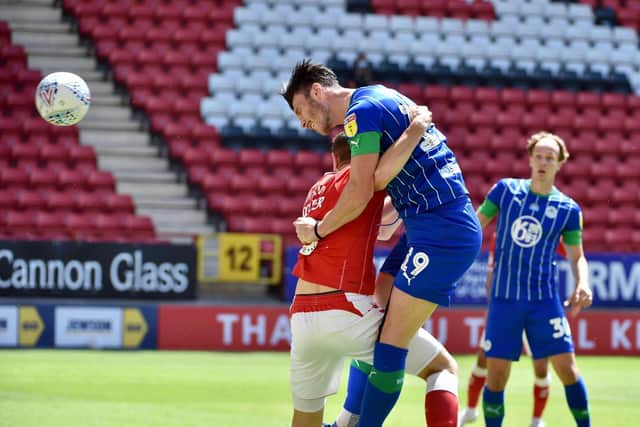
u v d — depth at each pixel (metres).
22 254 46.94
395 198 18.08
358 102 17.56
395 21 75.44
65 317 46.53
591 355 49.94
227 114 66.38
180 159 62.41
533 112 71.12
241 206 59.53
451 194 17.62
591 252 51.25
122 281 47.69
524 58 74.44
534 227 23.91
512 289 23.89
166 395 32.38
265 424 26.88
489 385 23.95
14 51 67.62
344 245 17.84
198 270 48.81
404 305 17.45
